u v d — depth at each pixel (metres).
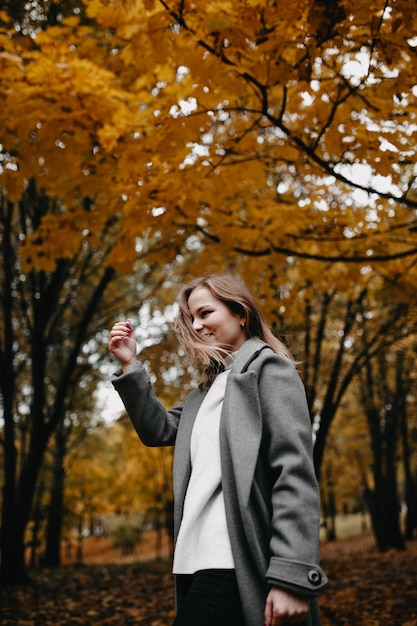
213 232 4.12
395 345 9.16
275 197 4.41
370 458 16.28
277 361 1.45
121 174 3.45
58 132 3.42
